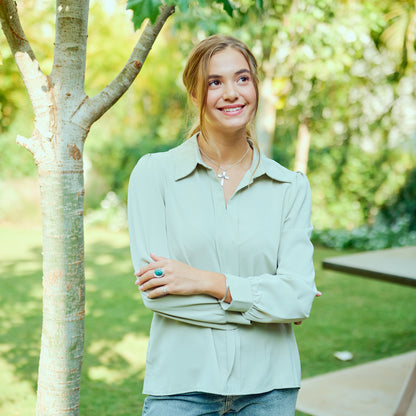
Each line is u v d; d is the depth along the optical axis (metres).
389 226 9.12
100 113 1.64
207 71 1.55
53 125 1.57
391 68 6.92
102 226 10.72
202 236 1.56
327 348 4.31
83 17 1.58
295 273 1.58
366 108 8.65
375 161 8.95
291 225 1.63
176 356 1.55
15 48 1.55
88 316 5.04
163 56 9.38
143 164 1.65
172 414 1.54
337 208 9.18
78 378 1.64
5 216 10.70
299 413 3.17
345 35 4.53
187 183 1.60
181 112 11.04
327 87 6.89
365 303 5.71
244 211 1.60
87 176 10.93
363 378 3.68
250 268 1.58
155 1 1.36
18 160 10.48
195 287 1.50
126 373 3.67
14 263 7.36
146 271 1.51
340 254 8.28
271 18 4.64
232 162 1.65
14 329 4.57
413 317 5.20
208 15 4.25
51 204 1.58
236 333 1.55
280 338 1.62
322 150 9.16
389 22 5.02
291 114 7.47
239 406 1.56
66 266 1.59
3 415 3.00
